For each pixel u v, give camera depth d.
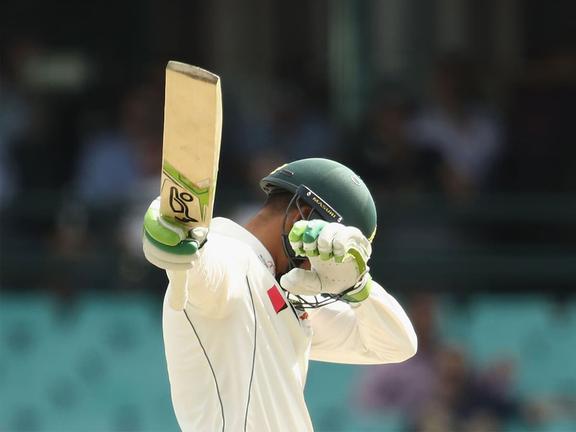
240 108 34.78
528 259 30.70
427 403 28.81
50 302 30.17
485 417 29.05
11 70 35.31
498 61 35.50
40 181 33.94
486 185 33.62
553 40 35.56
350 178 12.21
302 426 11.87
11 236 31.70
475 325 30.14
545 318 30.28
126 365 29.91
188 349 11.46
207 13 36.22
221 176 33.47
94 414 29.83
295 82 35.62
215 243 11.33
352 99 35.19
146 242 10.34
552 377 29.92
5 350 30.02
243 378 11.39
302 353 11.97
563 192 34.03
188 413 11.57
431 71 35.22
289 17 35.91
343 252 11.12
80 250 31.22
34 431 29.84
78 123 35.00
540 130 34.41
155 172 32.72
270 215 12.14
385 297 12.70
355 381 28.98
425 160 33.16
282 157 33.66
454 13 35.66
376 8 35.56
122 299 30.16
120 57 36.16
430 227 32.06
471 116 33.94
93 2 36.16
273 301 11.68
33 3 35.97
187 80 9.81
